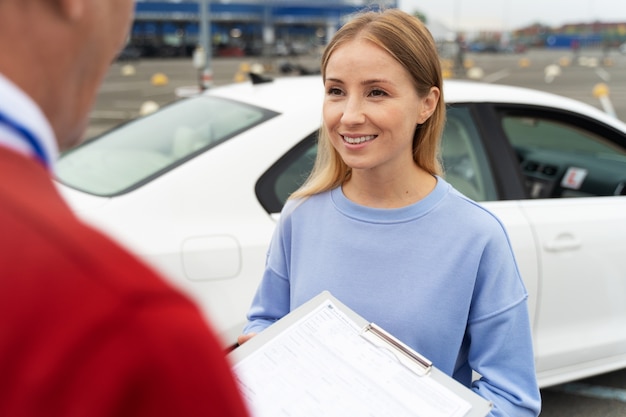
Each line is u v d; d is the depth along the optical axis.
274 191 2.23
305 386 1.07
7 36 0.45
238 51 40.66
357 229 1.32
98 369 0.39
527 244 2.41
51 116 0.51
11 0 0.45
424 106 1.34
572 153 3.59
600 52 53.00
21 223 0.40
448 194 1.31
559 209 2.56
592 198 2.69
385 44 1.23
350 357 1.12
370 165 1.28
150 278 0.42
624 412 2.84
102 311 0.39
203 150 2.27
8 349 0.38
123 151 2.55
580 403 2.91
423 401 1.05
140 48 37.44
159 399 0.41
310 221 1.41
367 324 1.17
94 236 0.42
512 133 4.07
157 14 41.62
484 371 1.26
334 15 44.84
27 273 0.39
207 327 0.44
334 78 1.29
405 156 1.30
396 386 1.07
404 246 1.27
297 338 1.15
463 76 22.03
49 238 0.40
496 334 1.25
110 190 2.23
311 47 39.72
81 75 0.52
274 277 1.49
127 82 20.20
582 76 23.72
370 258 1.29
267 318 1.51
